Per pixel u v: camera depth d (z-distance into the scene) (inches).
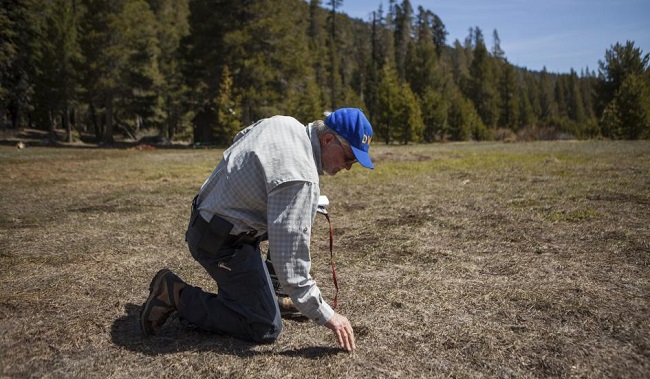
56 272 136.9
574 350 87.7
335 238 177.3
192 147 1253.7
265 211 84.2
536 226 187.0
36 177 386.0
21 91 1331.2
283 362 84.7
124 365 83.8
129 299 116.2
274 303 91.6
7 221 209.6
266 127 83.9
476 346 90.0
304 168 78.6
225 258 86.5
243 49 1278.3
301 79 1392.7
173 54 1727.4
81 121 2068.2
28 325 100.2
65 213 228.1
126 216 220.5
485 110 2561.5
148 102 1489.9
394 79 1482.5
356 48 3914.9
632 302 109.0
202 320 92.5
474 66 2691.9
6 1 1120.2
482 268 138.0
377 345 91.1
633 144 711.7
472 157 549.3
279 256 78.5
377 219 209.2
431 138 1749.5
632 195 248.7
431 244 165.8
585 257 145.3
